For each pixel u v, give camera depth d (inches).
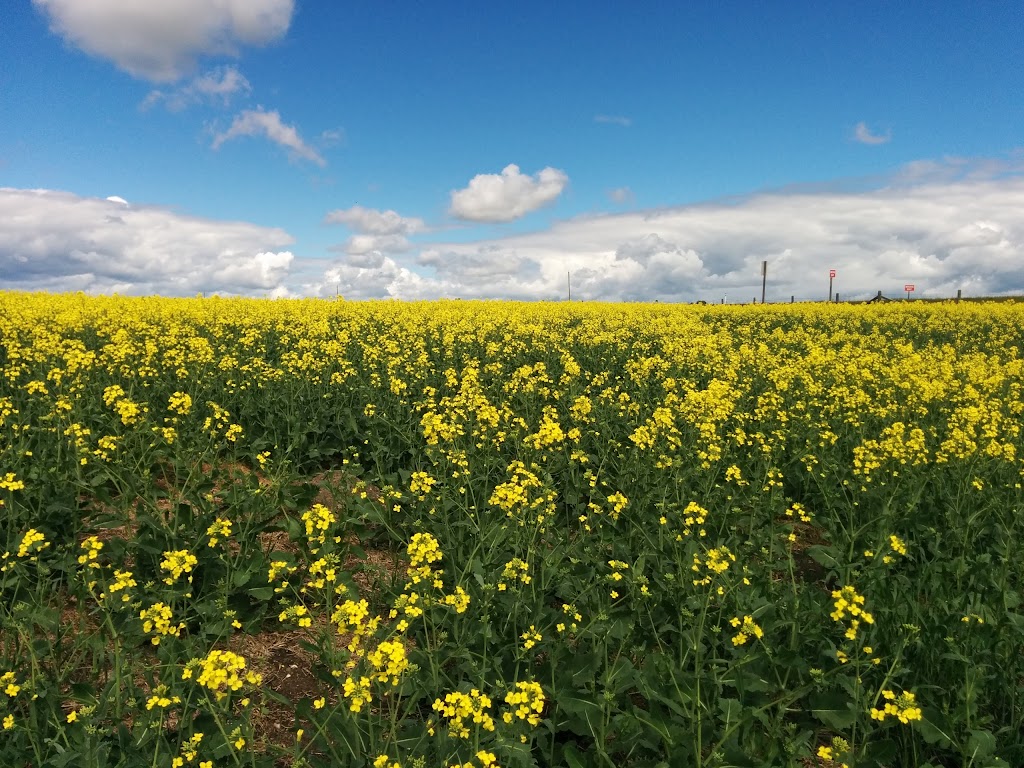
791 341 759.1
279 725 162.9
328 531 218.4
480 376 494.6
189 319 700.0
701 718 147.4
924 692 159.3
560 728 151.0
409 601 168.6
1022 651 166.6
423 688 156.4
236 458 299.4
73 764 127.1
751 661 165.9
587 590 192.4
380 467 292.2
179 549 202.4
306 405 370.0
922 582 197.8
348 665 167.9
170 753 132.0
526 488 235.6
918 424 388.8
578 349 644.1
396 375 454.3
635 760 145.7
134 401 357.1
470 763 117.8
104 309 720.3
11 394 359.3
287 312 842.8
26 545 176.9
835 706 153.0
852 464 306.7
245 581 198.1
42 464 243.8
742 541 245.3
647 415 406.0
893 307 1187.3
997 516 252.1
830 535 249.3
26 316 601.6
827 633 178.7
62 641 178.1
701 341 657.0
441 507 246.7
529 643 157.6
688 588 194.4
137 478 249.9
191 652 153.7
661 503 236.7
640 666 177.2
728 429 369.1
